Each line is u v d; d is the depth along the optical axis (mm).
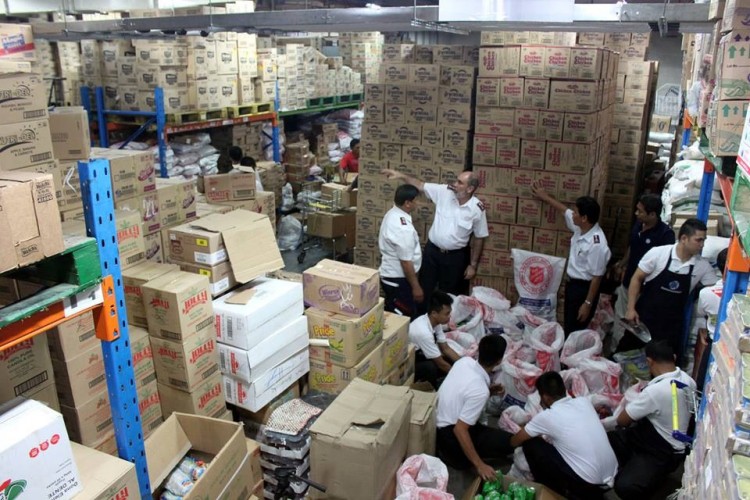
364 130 5305
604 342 4754
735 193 1688
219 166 5320
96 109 6867
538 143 4625
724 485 1452
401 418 2859
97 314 1795
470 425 3330
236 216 3248
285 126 10281
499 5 3561
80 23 5816
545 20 3525
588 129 4449
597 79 4410
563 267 4680
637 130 6078
